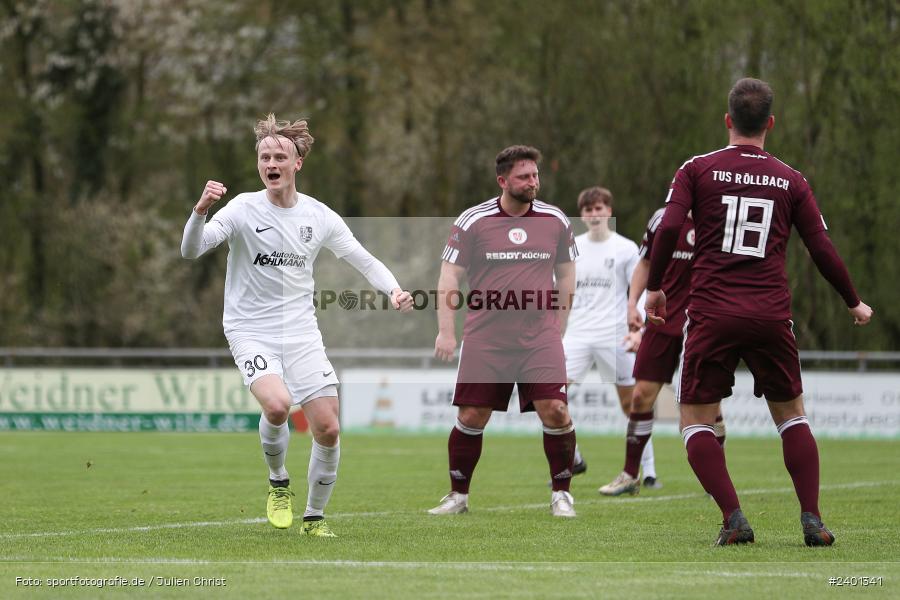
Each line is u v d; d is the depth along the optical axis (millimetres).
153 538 24906
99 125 108562
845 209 80688
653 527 26859
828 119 80750
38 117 108250
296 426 70562
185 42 104125
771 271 23531
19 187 109438
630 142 87938
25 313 106750
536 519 28625
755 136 24016
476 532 25875
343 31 105375
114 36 106812
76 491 36969
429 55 101125
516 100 94062
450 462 30375
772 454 53188
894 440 62688
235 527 27047
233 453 55062
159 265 105688
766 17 81250
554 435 29625
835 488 36812
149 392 71875
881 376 63375
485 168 97938
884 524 27297
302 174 105500
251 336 25031
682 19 85500
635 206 88438
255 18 104500
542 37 91750
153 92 108250
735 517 23547
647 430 35625
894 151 79812
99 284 106188
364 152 105188
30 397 72750
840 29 79812
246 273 25125
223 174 108938
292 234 25094
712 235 23625
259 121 25562
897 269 80312
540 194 91312
